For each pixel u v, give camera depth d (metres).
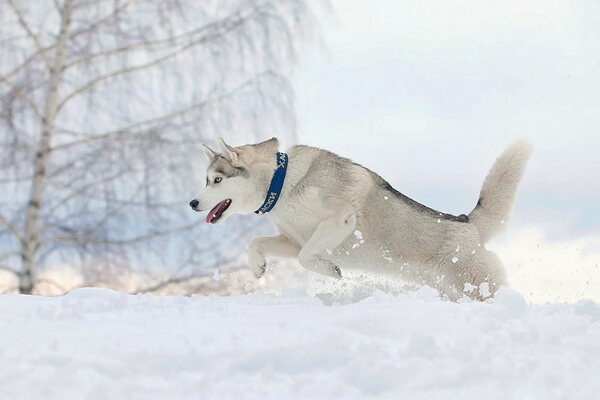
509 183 5.04
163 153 9.09
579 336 2.90
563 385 2.18
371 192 4.88
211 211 4.89
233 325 2.81
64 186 9.08
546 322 3.07
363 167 4.99
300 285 5.04
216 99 9.52
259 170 4.86
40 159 8.99
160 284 9.16
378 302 3.42
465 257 4.87
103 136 9.21
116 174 9.03
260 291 4.39
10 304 3.59
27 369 2.11
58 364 2.19
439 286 4.93
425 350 2.44
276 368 2.26
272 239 4.95
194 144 9.24
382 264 4.91
